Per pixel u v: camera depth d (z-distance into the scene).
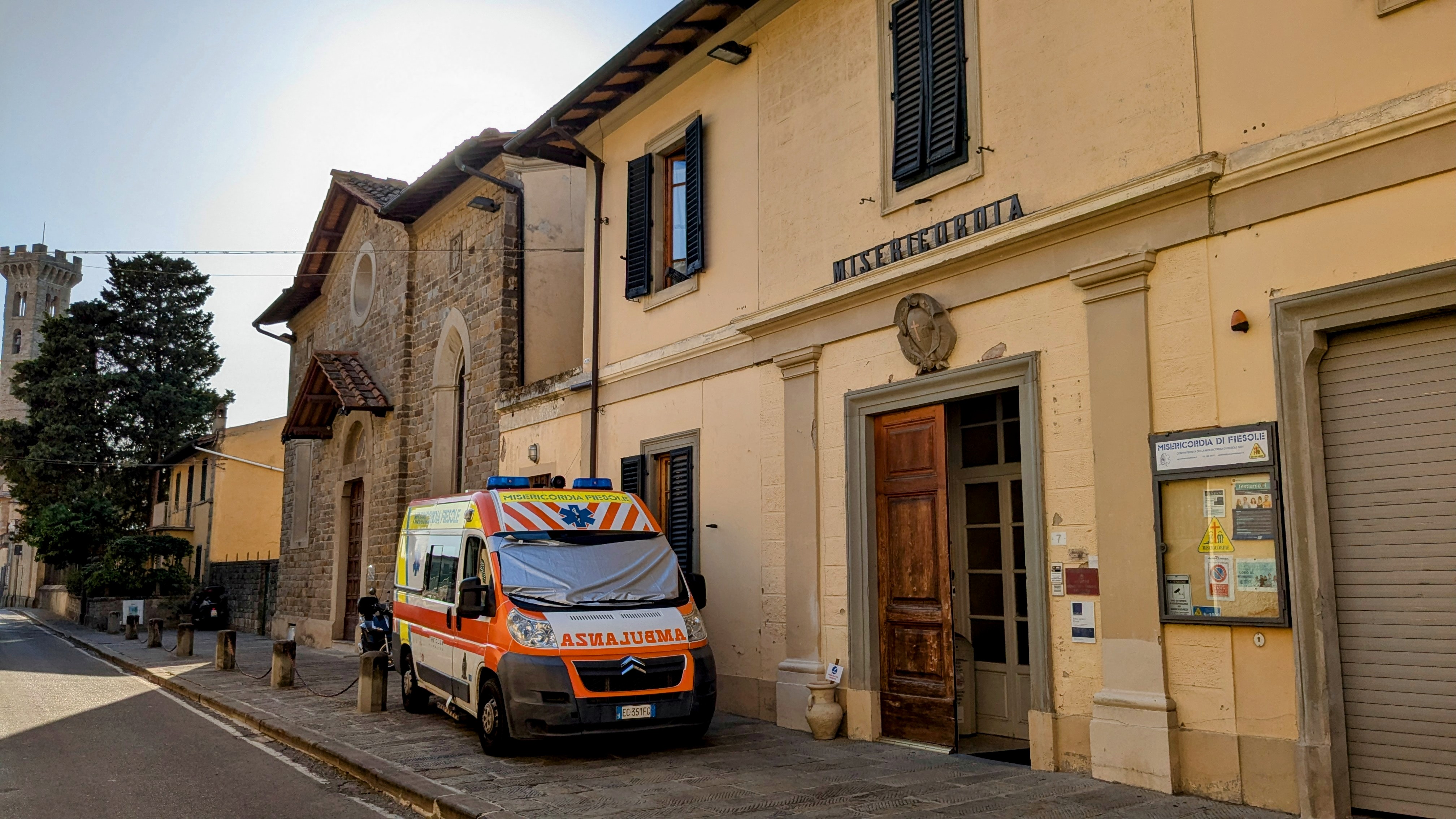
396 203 19.55
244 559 38.28
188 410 44.41
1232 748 6.38
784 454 10.49
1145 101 7.25
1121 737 6.95
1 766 9.22
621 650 8.64
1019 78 8.24
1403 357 5.94
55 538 39.59
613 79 12.95
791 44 10.84
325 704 12.66
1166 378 6.96
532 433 15.66
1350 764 5.98
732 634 11.05
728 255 11.60
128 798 7.85
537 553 9.39
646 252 12.99
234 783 8.39
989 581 9.69
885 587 9.39
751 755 8.62
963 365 8.54
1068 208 7.48
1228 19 6.77
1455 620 5.64
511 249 16.98
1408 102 5.77
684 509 11.95
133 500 44.31
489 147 16.86
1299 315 6.27
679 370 12.27
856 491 9.54
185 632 20.70
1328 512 6.15
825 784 7.38
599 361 13.95
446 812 6.98
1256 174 6.50
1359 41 6.09
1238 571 6.42
